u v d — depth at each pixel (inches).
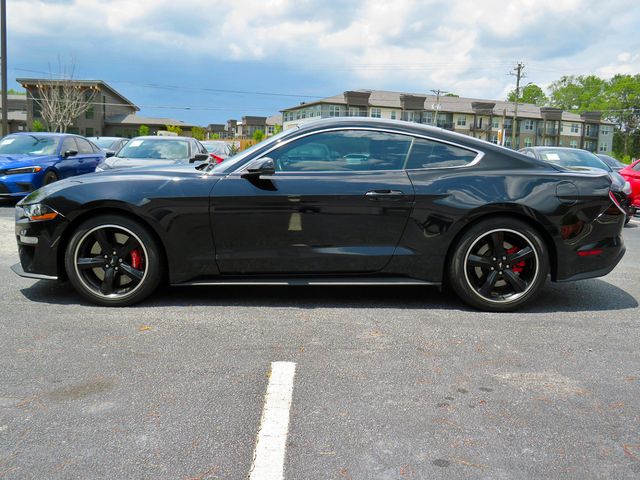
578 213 158.6
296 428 90.8
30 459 80.9
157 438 87.2
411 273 160.7
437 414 96.4
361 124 164.4
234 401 100.3
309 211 156.9
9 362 116.7
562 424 93.7
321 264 159.5
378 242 159.3
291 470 79.0
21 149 436.8
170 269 158.7
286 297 172.1
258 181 157.5
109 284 158.6
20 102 3011.8
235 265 159.3
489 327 145.8
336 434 89.0
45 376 110.0
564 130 3890.3
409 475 78.2
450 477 78.0
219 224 157.0
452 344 131.8
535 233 158.2
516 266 163.5
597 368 118.6
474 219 158.6
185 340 131.6
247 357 121.4
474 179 159.0
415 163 162.1
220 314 153.1
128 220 156.8
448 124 3590.1
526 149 475.2
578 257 160.7
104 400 100.0
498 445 86.7
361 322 147.9
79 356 120.6
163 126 2960.1
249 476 77.4
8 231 297.6
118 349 125.1
